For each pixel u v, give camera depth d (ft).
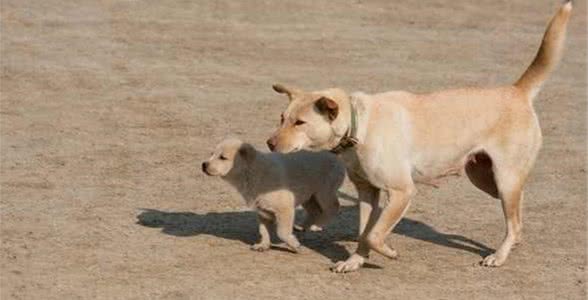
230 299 34.37
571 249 40.01
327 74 71.41
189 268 37.14
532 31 86.99
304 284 35.86
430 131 37.27
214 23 85.87
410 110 37.27
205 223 42.37
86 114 59.93
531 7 96.22
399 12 92.68
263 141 55.31
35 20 84.28
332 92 35.91
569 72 73.36
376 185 36.65
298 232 41.57
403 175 36.58
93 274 36.37
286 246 39.73
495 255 38.34
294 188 38.81
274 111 61.62
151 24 84.58
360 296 34.91
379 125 36.17
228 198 45.85
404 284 36.14
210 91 66.03
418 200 45.96
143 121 58.85
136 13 88.12
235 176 38.65
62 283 35.50
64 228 41.19
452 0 97.71
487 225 42.80
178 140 55.21
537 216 43.98
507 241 38.65
